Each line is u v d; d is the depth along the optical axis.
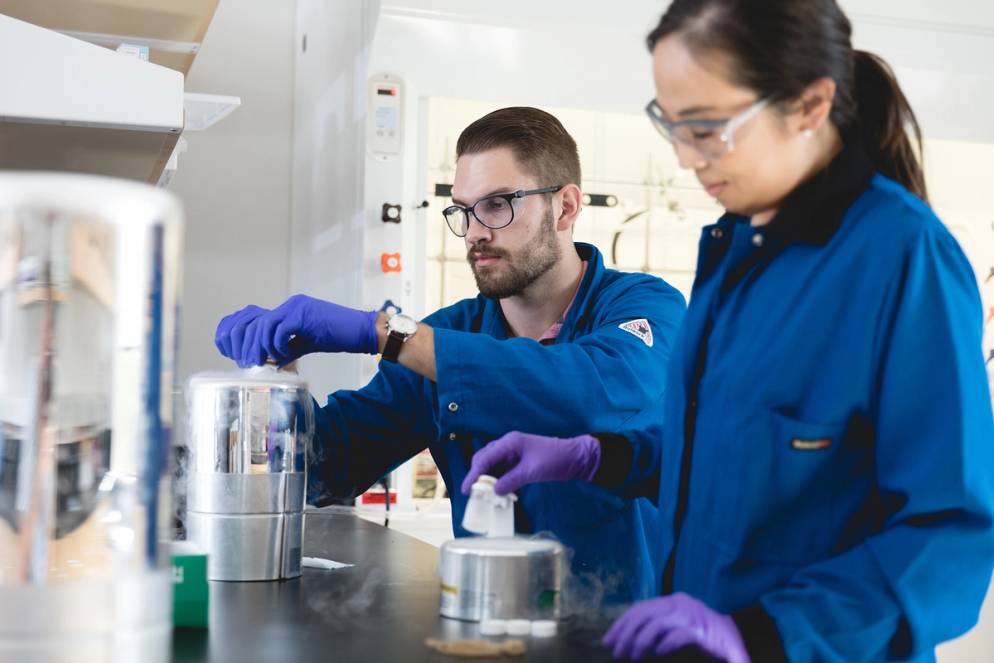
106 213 0.81
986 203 3.42
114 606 0.80
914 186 1.25
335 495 1.92
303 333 1.61
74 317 0.82
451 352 1.60
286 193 3.73
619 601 1.36
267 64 3.73
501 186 1.81
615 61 3.11
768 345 1.19
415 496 3.04
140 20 2.47
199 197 3.64
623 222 3.20
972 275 1.14
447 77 2.98
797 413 1.15
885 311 1.11
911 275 1.10
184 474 1.46
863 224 1.16
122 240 0.82
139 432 0.83
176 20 2.48
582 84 3.09
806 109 1.13
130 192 0.81
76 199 0.80
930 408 1.06
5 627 0.78
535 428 1.63
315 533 1.88
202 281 3.63
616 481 1.47
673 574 1.32
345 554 1.62
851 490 1.14
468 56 3.00
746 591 1.17
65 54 1.82
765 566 1.16
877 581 1.02
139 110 1.86
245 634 1.05
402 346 1.61
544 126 1.87
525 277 1.84
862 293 1.13
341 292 3.12
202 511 1.36
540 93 3.06
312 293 3.47
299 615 1.15
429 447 1.98
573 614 1.18
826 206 1.19
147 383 0.83
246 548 1.36
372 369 2.92
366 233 2.90
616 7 3.11
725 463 1.20
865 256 1.14
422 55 2.96
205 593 1.09
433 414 1.92
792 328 1.17
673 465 1.33
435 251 3.04
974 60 3.34
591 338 1.73
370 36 2.92
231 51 3.70
